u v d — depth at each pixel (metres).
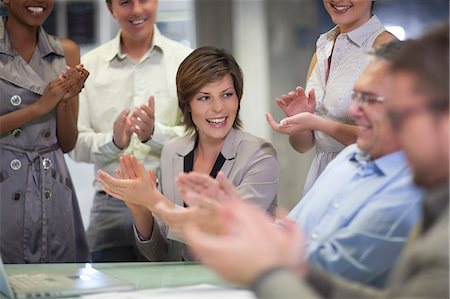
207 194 1.56
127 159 1.93
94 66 2.76
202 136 2.19
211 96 2.13
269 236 1.01
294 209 1.73
